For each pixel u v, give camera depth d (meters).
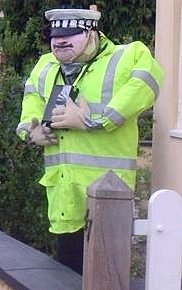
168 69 9.20
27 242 11.30
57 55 8.01
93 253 6.15
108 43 8.08
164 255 6.00
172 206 5.99
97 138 7.85
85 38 7.90
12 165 11.16
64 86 8.07
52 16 7.97
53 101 8.09
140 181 10.13
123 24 19.84
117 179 6.20
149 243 6.00
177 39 9.18
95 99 7.82
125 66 7.77
